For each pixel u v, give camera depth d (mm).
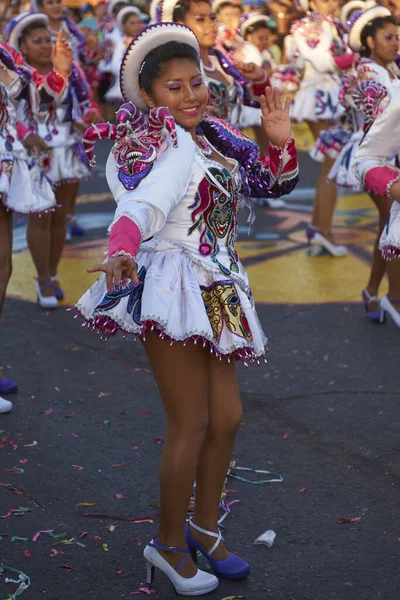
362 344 6367
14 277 8148
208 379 3449
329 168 8484
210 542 3609
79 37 8617
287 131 3521
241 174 3545
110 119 14398
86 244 9320
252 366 5988
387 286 7699
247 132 14562
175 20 6328
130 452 4762
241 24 11156
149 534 3951
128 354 6277
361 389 5578
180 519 3443
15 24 7086
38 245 7117
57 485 4402
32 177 5723
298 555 3789
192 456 3361
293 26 10500
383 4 8297
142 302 3229
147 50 3340
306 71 10273
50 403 5402
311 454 4723
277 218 10453
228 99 6449
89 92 7484
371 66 6586
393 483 4402
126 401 5441
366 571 3664
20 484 4406
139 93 3430
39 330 6762
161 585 3582
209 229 3350
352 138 7109
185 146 3201
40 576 3631
